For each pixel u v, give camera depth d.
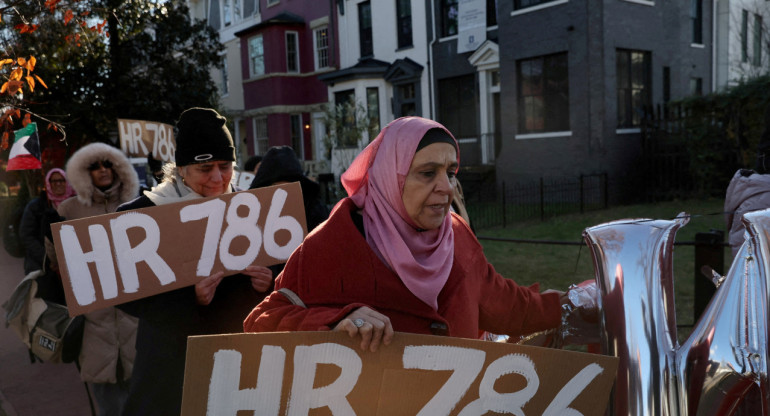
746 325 1.15
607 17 14.45
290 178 3.20
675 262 7.74
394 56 20.17
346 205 1.60
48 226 3.59
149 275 2.31
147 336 2.40
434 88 19.02
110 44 14.17
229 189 2.74
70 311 2.21
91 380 3.37
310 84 23.66
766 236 1.21
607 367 1.26
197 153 2.49
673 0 16.31
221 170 2.61
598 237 1.44
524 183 16.06
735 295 1.21
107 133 15.59
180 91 15.73
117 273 2.28
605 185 14.12
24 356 5.57
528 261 8.48
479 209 14.88
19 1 3.96
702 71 18.23
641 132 14.85
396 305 1.50
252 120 25.36
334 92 21.81
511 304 1.72
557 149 15.27
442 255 1.57
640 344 1.26
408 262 1.48
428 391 1.26
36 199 4.61
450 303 1.58
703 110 13.60
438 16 18.62
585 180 14.76
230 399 1.22
